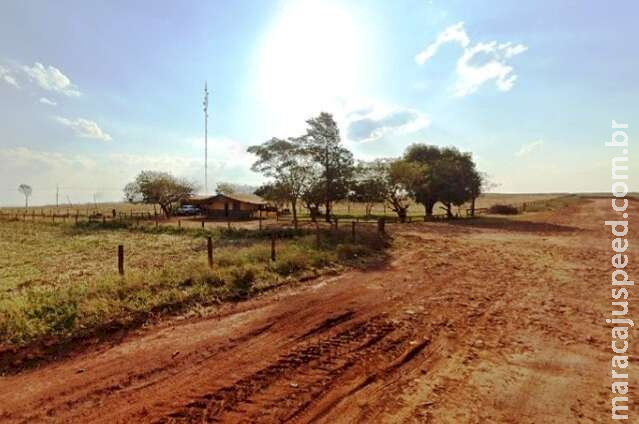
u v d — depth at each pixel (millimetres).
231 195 57938
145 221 41156
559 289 11336
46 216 49156
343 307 9172
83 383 5305
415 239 22750
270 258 13375
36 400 4867
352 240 18656
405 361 6258
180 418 4512
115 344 6672
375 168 41438
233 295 9641
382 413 4707
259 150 35406
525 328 7941
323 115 35781
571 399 5121
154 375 5574
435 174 42688
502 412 4777
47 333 6629
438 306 9469
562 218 44156
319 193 35781
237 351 6480
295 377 5602
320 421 4523
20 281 12914
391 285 11609
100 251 20938
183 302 8711
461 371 5922
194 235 27500
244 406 4805
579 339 7328
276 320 8102
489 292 10945
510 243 22000
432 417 4633
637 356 6535
